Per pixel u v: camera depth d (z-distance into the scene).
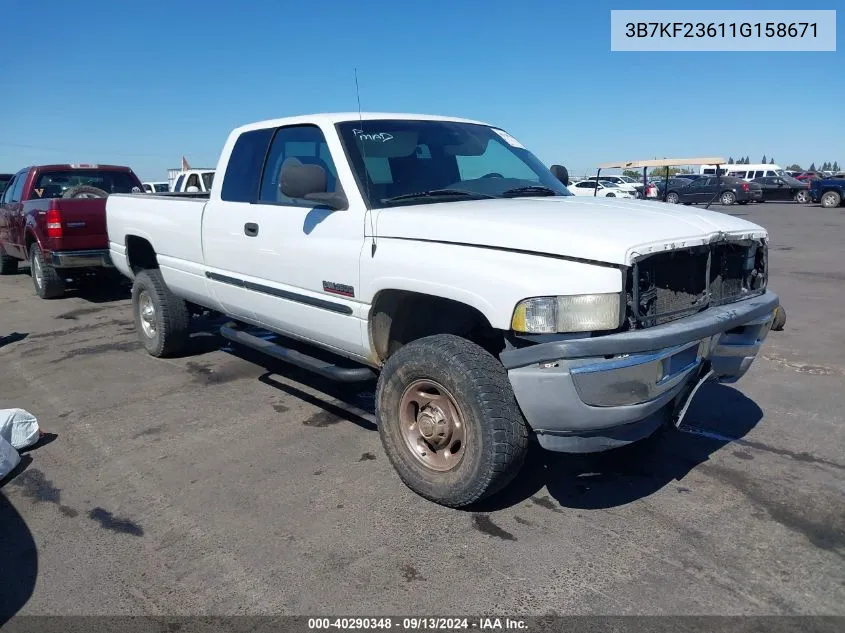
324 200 4.11
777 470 4.09
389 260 3.71
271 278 4.68
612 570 3.11
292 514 3.64
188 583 3.06
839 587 2.97
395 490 3.89
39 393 5.70
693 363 3.43
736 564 3.14
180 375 6.09
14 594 3.00
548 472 4.09
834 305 8.75
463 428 3.46
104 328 8.12
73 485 4.02
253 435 4.71
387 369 3.75
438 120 4.82
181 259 5.78
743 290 3.87
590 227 3.24
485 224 3.37
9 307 9.59
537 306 3.08
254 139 5.00
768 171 43.41
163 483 4.02
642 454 4.32
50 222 9.01
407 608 2.87
